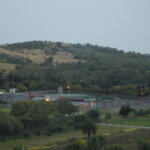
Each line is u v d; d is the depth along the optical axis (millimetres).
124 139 108250
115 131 128875
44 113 144375
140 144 90062
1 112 124250
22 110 142375
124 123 148625
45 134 128500
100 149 92000
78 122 145000
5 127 118500
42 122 136125
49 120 140750
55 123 141750
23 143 113500
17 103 143750
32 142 114938
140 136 112312
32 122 132625
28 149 101562
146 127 137750
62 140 115750
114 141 105250
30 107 143875
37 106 145500
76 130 137625
